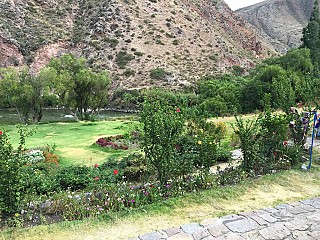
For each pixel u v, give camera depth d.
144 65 56.28
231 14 96.00
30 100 28.53
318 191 6.79
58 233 4.98
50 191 7.48
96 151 13.43
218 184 7.21
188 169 7.49
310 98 14.37
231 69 59.84
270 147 8.90
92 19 65.50
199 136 9.21
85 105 32.31
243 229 4.97
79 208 5.89
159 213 5.64
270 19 157.62
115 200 6.11
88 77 30.78
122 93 49.22
